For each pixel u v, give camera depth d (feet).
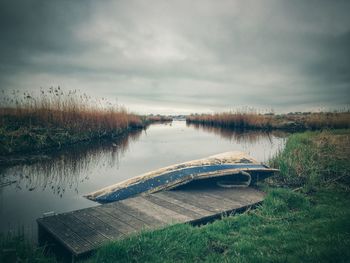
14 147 36.73
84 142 49.16
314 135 46.19
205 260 11.23
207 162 24.49
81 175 28.35
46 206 19.45
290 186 23.25
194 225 15.31
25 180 26.45
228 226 14.26
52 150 40.57
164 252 11.47
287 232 13.08
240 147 48.08
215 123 120.16
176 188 21.07
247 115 100.32
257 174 23.95
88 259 11.53
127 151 43.37
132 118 94.53
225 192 20.39
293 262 10.02
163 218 15.17
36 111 46.55
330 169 25.43
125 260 10.79
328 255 10.14
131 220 14.83
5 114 45.03
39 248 12.16
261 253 10.94
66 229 13.70
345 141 35.55
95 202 20.27
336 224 12.95
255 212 16.48
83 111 54.60
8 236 13.01
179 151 44.04
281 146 48.03
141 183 21.61
